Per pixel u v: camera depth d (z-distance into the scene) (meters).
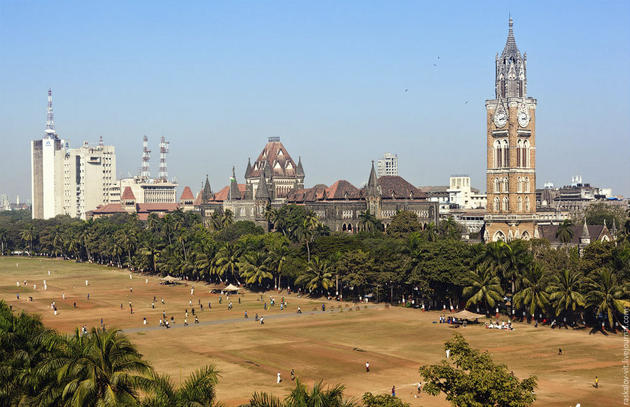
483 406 74.12
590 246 181.88
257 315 183.25
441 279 183.25
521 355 135.62
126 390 67.56
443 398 107.19
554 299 163.62
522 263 174.00
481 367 77.50
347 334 161.25
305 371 126.06
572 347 142.38
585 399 106.00
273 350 144.50
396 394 109.62
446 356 135.62
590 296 156.50
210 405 66.50
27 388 73.38
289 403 64.88
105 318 190.75
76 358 67.56
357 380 119.19
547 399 105.94
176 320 186.12
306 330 167.50
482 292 173.00
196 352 143.25
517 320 173.50
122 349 69.56
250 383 117.56
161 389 66.69
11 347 79.44
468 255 186.62
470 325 169.50
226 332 166.50
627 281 159.38
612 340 149.00
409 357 136.25
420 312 190.75
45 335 80.81
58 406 67.06
